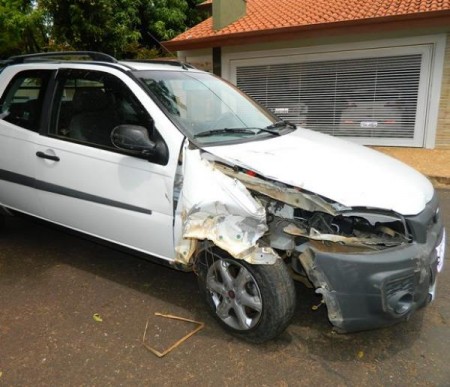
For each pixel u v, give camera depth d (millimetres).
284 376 2473
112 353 2664
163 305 3221
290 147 3064
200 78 3773
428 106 9836
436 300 3268
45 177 3527
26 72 3812
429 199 2775
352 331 2504
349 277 2373
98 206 3221
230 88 3998
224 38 11289
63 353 2660
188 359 2615
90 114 3322
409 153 9578
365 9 10352
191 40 11703
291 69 11383
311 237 2447
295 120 11734
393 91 10211
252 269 2555
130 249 3213
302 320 3031
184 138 2809
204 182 2580
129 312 3119
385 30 9516
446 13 8688
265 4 13961
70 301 3262
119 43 15031
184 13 19281
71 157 3311
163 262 3047
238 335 2781
